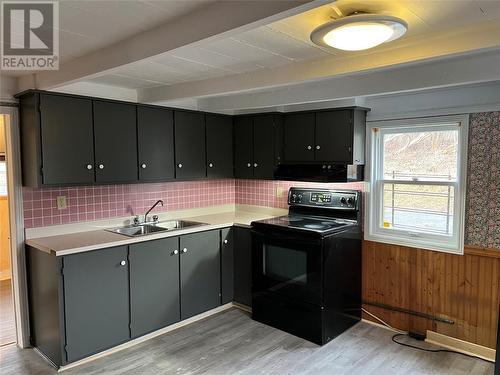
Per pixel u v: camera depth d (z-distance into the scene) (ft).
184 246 11.16
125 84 10.57
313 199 12.35
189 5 5.22
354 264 11.24
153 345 10.07
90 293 9.09
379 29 5.17
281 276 10.91
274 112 12.41
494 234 9.14
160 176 11.55
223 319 11.77
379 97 10.94
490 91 9.00
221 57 7.78
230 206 15.20
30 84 9.27
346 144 10.90
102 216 11.25
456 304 9.82
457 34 6.15
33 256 9.53
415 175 10.65
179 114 12.00
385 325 11.19
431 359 9.34
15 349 9.90
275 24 5.89
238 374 8.70
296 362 9.21
